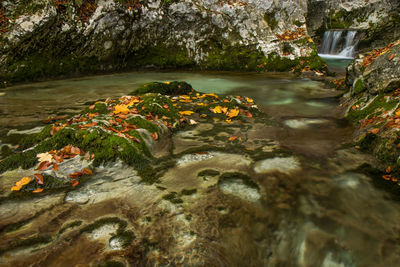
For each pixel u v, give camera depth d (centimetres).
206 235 180
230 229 186
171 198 215
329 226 193
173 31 906
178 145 312
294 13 979
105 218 192
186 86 567
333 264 168
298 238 183
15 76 679
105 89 637
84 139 269
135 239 174
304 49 902
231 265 163
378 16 1237
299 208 208
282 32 955
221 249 171
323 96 579
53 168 240
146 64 917
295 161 276
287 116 435
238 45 937
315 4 1256
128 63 893
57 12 707
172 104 415
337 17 1322
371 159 275
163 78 796
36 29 682
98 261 158
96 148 265
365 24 1266
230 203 211
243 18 936
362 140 306
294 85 703
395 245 177
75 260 158
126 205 206
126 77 804
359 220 198
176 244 172
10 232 177
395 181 240
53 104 496
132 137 278
